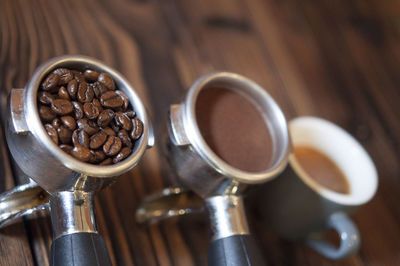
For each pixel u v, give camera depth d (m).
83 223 0.30
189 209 0.36
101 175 0.28
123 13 0.44
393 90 0.52
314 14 0.53
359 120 0.49
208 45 0.46
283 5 0.52
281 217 0.40
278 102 0.46
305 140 0.43
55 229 0.30
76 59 0.30
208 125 0.34
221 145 0.33
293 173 0.37
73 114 0.29
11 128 0.28
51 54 0.39
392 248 0.44
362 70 0.52
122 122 0.30
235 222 0.33
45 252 0.33
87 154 0.28
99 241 0.30
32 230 0.33
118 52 0.42
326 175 0.41
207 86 0.35
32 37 0.39
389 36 0.55
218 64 0.46
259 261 0.32
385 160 0.47
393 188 0.46
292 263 0.40
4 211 0.31
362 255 0.42
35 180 0.29
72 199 0.30
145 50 0.43
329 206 0.38
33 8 0.40
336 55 0.51
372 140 0.48
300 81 0.48
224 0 0.49
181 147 0.32
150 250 0.36
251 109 0.36
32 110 0.27
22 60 0.37
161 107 0.42
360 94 0.50
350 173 0.42
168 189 0.36
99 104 0.30
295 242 0.41
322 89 0.49
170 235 0.37
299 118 0.43
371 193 0.39
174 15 0.46
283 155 0.34
